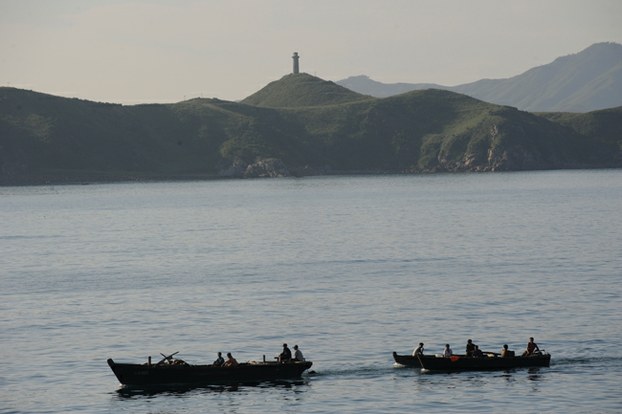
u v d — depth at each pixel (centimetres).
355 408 19625
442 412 19262
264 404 19988
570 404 19612
